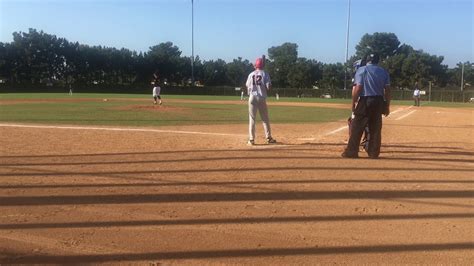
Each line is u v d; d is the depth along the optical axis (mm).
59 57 95375
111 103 37781
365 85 8789
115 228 4824
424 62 105812
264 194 6160
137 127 15836
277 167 7957
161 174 7348
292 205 5664
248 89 11102
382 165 8234
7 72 91188
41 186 6504
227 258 4066
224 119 20625
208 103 42312
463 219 5160
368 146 9109
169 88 88375
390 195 6137
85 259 4039
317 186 6602
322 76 106750
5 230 4750
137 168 7832
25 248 4281
